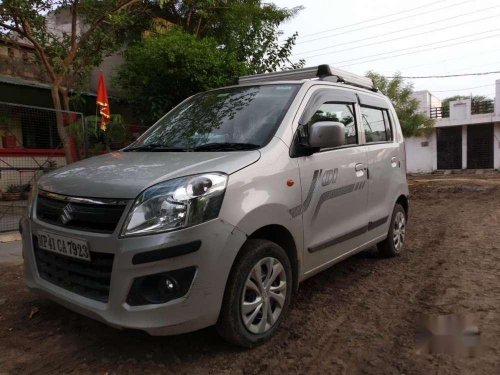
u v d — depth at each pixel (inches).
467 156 1163.9
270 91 161.5
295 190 136.4
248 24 516.4
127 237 106.0
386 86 818.8
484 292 172.1
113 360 120.3
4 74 442.6
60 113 324.5
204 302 110.0
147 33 480.7
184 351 124.6
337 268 207.8
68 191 120.6
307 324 143.9
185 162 122.6
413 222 349.4
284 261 133.3
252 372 114.7
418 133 849.5
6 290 173.5
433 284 183.9
